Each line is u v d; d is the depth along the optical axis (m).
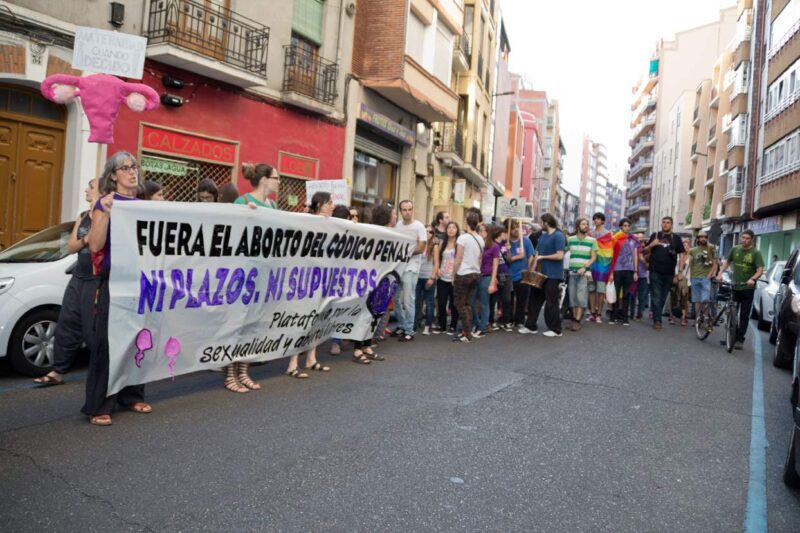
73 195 10.04
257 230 5.76
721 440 5.22
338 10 16.03
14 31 9.11
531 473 4.20
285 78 14.14
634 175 98.06
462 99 27.94
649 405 6.24
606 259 12.94
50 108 10.06
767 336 13.30
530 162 63.34
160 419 4.88
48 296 6.10
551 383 6.93
